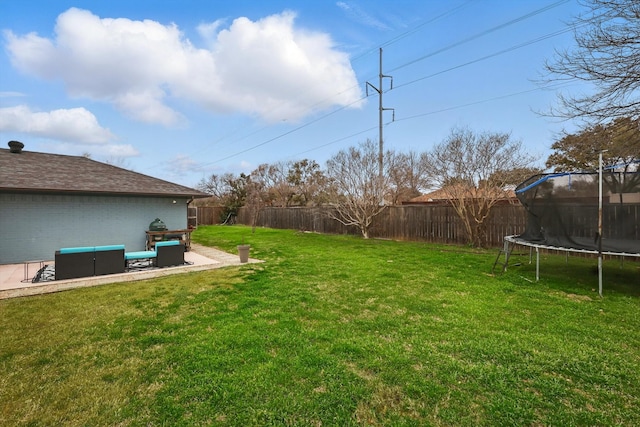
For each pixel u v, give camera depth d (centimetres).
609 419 205
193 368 269
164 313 409
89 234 932
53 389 243
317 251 963
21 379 256
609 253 493
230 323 370
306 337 329
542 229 579
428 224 1191
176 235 1055
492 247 1012
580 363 273
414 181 1529
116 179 1048
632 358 282
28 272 699
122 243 988
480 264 723
